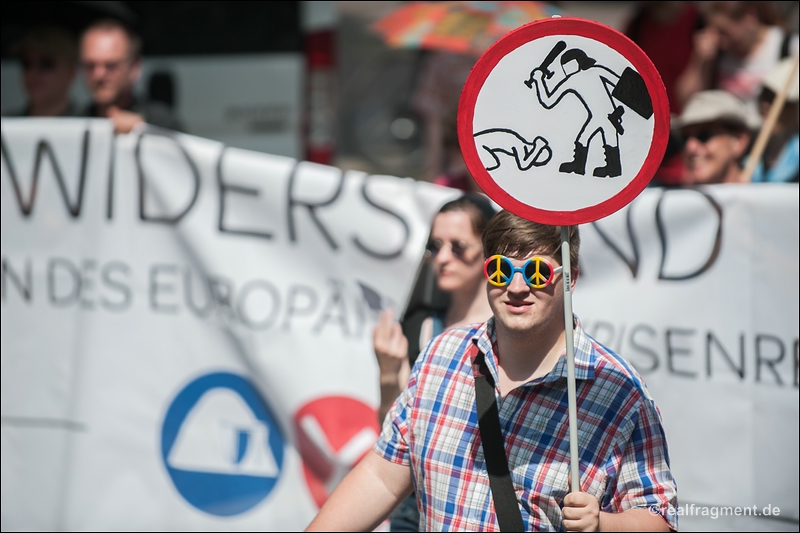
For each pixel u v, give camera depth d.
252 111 21.42
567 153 7.66
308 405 13.59
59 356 13.80
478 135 7.68
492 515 7.63
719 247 12.54
